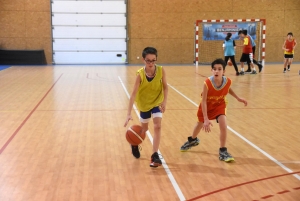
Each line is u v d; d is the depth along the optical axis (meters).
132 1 22.86
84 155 5.51
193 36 23.00
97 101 10.02
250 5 22.83
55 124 7.43
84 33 23.16
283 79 14.80
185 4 22.75
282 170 4.82
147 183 4.43
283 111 8.60
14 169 4.91
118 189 4.25
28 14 22.58
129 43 23.27
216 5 22.77
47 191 4.20
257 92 11.46
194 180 4.51
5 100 10.17
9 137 6.48
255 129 6.97
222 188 4.25
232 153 5.56
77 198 4.01
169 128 7.14
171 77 15.68
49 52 23.03
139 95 5.08
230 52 16.30
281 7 22.91
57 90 12.02
